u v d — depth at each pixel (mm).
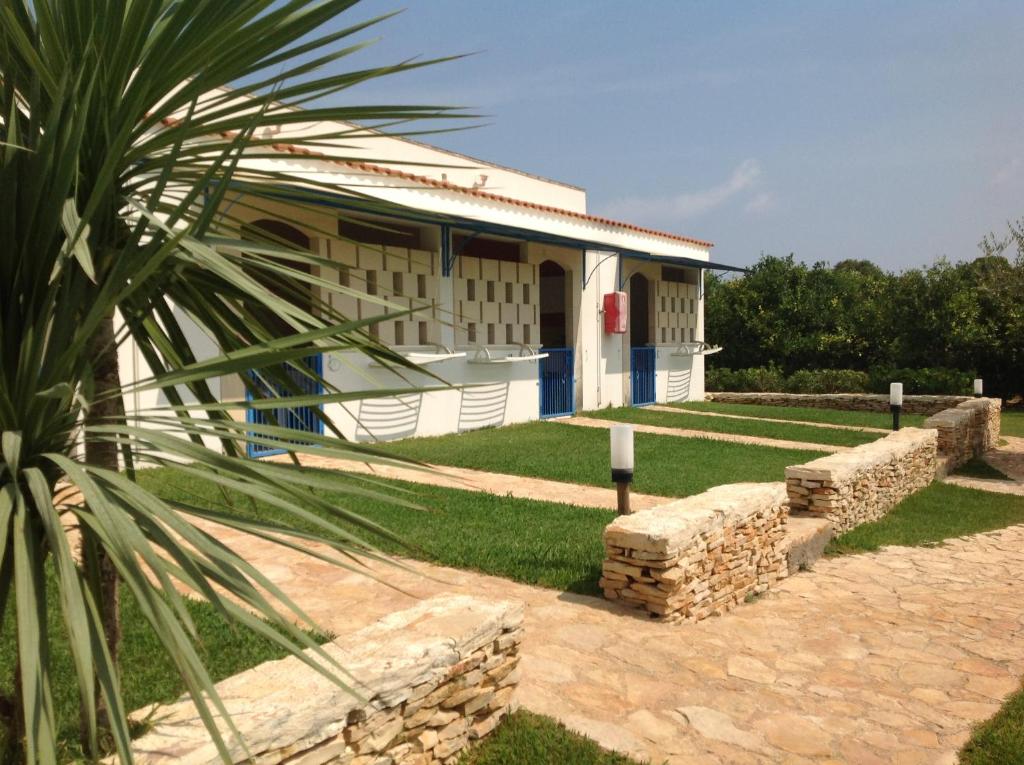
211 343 9883
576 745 3816
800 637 6047
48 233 1929
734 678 4961
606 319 20188
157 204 2189
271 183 2902
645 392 22656
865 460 10750
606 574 6051
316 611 5273
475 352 15906
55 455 1863
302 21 2395
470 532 7406
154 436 1897
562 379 19031
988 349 29969
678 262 21812
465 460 12062
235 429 2148
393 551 6660
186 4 2248
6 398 1810
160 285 2473
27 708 1454
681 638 5551
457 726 3572
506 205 16688
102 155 2260
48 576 4988
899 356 31484
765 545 7645
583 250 19125
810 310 33500
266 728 2582
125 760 1538
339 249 12633
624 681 4699
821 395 27234
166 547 1724
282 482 1942
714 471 12211
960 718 4598
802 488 9844
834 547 9391
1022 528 11453
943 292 30672
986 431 20281
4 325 1964
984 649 5941
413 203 14164
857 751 4090
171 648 1556
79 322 2170
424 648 3359
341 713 2848
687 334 24750
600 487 10609
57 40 2135
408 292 14195
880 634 6242
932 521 11469
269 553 6539
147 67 2279
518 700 4273
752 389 31031
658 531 5805
